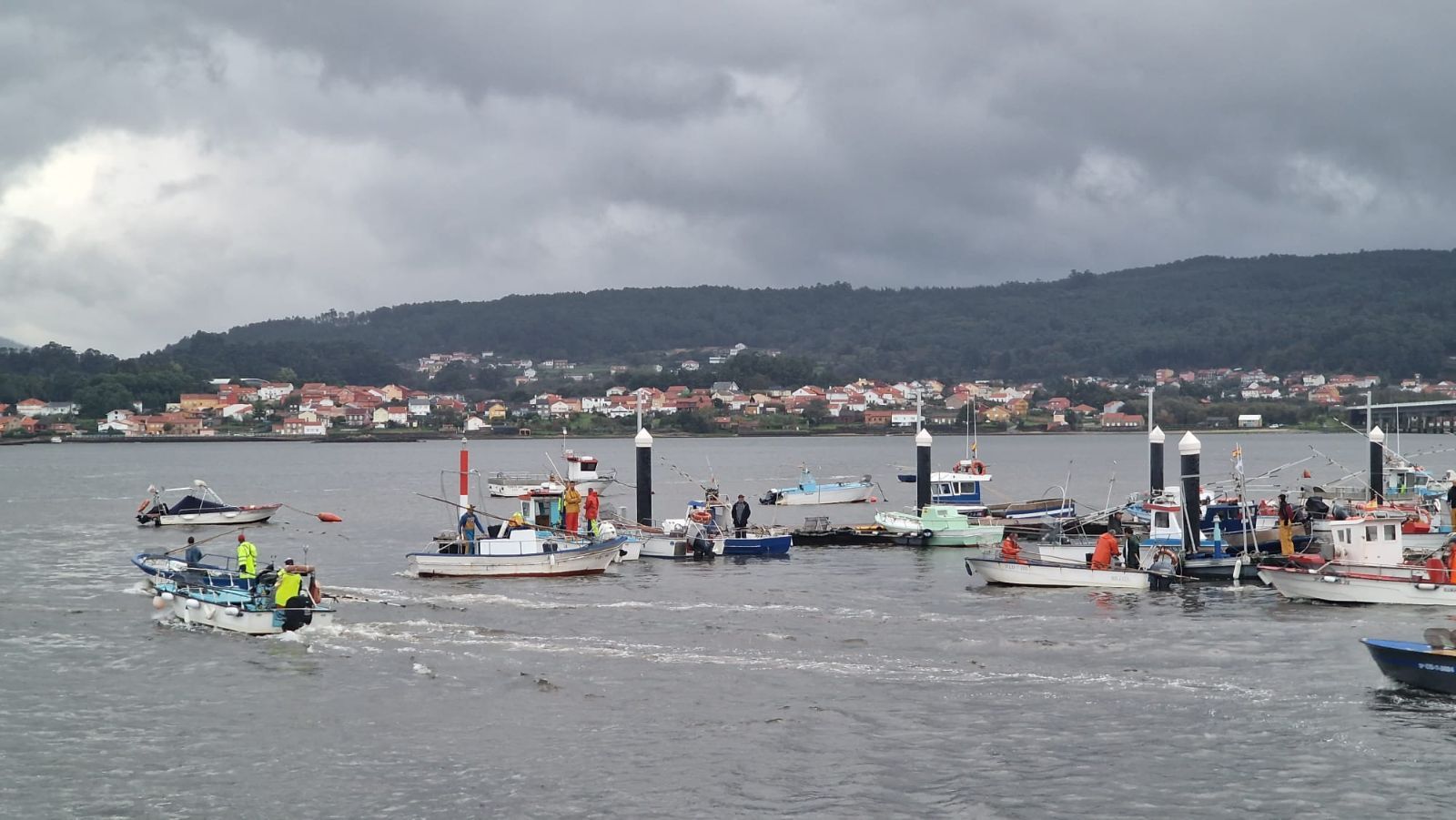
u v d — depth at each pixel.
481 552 111.94
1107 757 61.44
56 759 61.91
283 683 74.06
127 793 57.84
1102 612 94.06
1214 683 72.81
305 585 88.38
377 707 69.50
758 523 178.62
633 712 68.56
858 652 80.88
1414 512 123.56
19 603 99.50
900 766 60.56
